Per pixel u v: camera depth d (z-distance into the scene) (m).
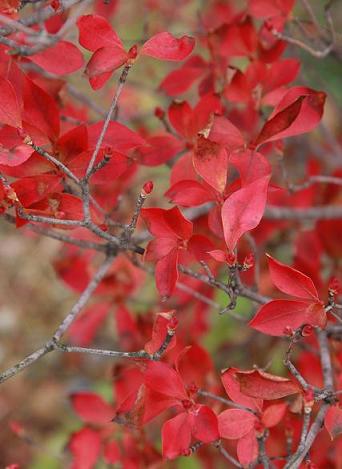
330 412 0.76
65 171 0.77
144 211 0.78
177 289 1.01
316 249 0.99
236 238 0.76
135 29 1.34
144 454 0.90
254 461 0.78
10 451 1.60
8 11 0.81
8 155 0.75
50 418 1.64
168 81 0.92
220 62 0.92
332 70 1.57
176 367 0.78
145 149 0.86
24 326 1.83
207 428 0.78
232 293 0.78
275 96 0.88
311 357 0.92
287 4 0.90
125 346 0.98
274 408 0.78
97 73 0.77
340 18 1.63
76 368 1.62
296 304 0.77
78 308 0.85
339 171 1.08
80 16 0.78
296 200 1.07
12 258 1.95
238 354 1.19
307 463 0.76
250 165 0.80
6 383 1.72
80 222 0.78
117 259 0.98
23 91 0.80
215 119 0.81
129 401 0.79
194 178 0.84
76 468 0.92
